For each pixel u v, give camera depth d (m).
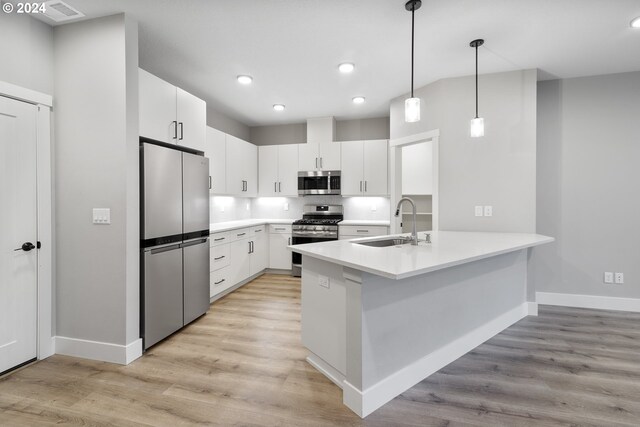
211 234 3.46
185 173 2.85
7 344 2.09
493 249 2.06
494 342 2.54
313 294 2.12
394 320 1.83
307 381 1.99
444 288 2.18
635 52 2.78
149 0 2.06
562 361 2.24
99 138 2.25
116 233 2.23
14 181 2.10
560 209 3.39
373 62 2.99
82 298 2.31
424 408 1.73
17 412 1.71
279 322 2.99
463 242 2.39
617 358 2.28
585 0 2.07
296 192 4.99
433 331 2.10
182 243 2.81
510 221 3.13
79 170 2.29
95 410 1.72
